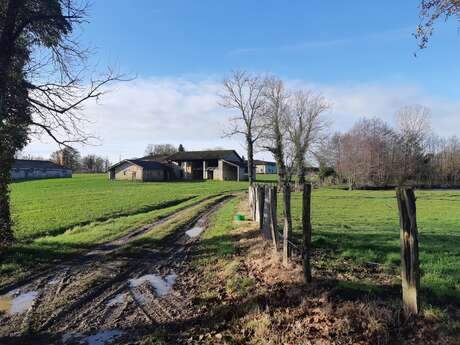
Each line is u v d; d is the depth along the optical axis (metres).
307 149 56.72
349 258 9.89
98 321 6.95
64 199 35.97
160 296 8.23
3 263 11.01
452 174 66.19
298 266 8.67
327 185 64.56
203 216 23.09
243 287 8.07
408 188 5.62
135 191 49.25
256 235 13.59
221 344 5.84
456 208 28.94
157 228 17.48
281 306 6.79
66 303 7.89
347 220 20.23
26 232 16.59
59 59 13.38
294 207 28.80
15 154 13.30
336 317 5.97
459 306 6.07
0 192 12.26
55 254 12.20
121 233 16.31
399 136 67.88
